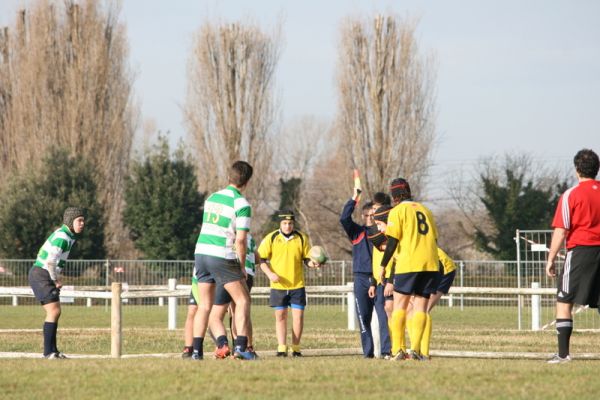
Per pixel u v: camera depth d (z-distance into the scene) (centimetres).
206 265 2739
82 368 2319
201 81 15150
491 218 15888
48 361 2633
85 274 9831
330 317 7500
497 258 15475
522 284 7044
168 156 13512
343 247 19025
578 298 2764
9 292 3738
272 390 1942
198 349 2798
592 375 2223
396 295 2880
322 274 9425
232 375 2152
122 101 15288
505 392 1928
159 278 9881
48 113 14850
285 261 3503
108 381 2072
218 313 2881
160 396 1872
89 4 15062
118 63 15288
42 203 12381
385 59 14788
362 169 14762
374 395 1877
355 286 3422
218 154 15150
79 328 5722
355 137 14800
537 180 17275
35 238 12312
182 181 13388
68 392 1931
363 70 14812
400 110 14738
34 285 3228
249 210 2720
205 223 2762
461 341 4494
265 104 15350
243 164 2769
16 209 12338
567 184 16825
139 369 2278
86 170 12925
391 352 3050
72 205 12519
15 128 15112
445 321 7012
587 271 2755
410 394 1892
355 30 14812
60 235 3219
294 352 3544
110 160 15150
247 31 15200
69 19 15050
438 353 3597
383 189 14700
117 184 15538
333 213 19300
